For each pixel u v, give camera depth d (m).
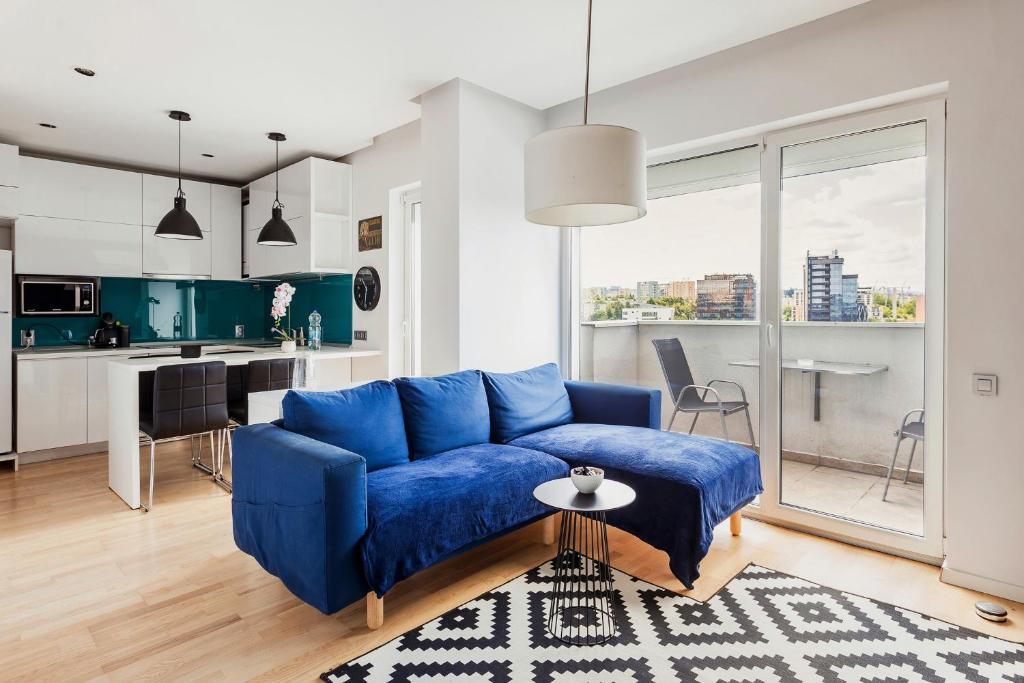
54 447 4.69
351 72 3.53
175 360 4.01
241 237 6.12
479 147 3.75
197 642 2.13
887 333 2.92
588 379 4.28
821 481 3.16
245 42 3.14
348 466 2.10
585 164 2.01
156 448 5.05
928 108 2.74
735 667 1.98
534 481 2.75
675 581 2.61
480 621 2.27
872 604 2.41
